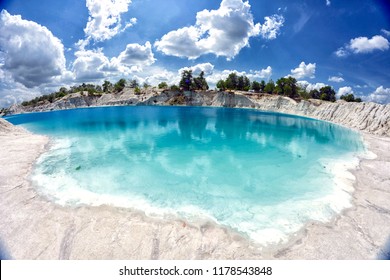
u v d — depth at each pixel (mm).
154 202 11508
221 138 28203
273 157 20047
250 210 10945
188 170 16484
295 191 13102
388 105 36438
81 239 8445
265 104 78000
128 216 10078
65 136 28078
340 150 22734
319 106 60688
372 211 10648
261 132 33156
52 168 15883
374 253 8023
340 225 9633
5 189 12219
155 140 26516
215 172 16188
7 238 8477
